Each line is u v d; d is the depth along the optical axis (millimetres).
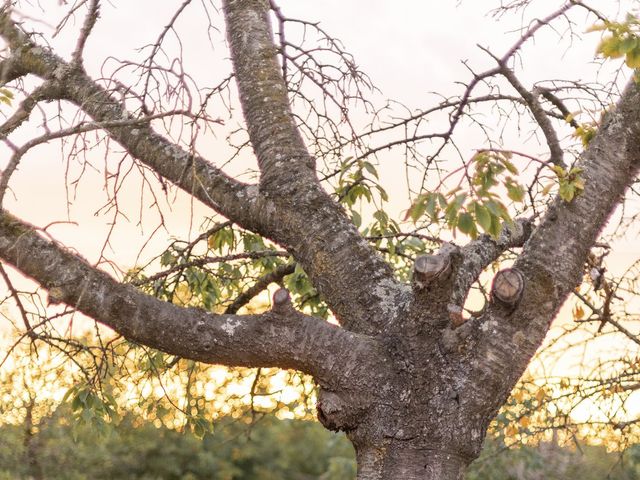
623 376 5199
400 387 3660
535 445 6887
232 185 4273
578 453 7645
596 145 3781
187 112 3477
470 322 3672
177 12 4465
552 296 3658
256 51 4590
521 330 3648
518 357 3660
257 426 14039
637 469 7441
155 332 3779
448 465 3629
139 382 5109
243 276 5441
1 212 3812
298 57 5043
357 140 4812
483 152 3186
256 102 4426
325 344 3727
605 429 5645
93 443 12289
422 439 3629
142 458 13398
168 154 4363
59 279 3752
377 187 4691
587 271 4605
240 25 4699
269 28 4746
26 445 10781
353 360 3695
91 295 3768
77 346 4180
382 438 3656
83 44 4660
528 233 4750
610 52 3135
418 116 4617
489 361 3633
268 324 3760
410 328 3701
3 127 4258
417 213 3170
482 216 3070
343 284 3955
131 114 4434
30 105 4539
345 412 3717
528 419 5578
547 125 4363
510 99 4559
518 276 3602
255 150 4355
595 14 4148
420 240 5102
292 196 4113
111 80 4039
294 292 5359
